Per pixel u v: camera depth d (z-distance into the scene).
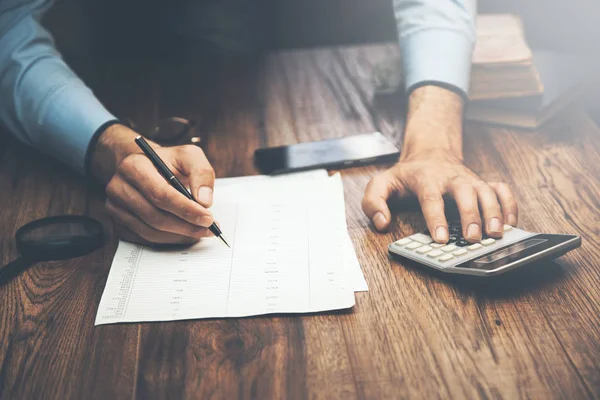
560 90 1.41
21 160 1.35
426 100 1.30
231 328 0.86
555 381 0.76
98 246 1.05
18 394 0.78
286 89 1.60
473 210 0.99
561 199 1.12
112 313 0.90
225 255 1.00
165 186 1.00
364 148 1.29
